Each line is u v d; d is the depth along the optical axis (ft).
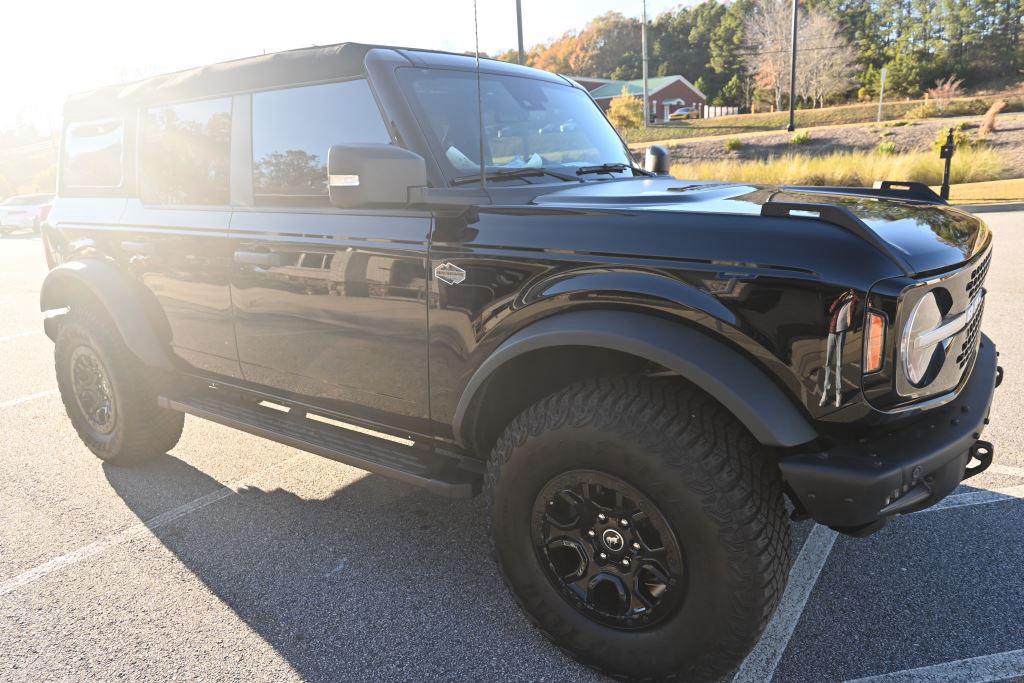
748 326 6.57
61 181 13.73
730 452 6.80
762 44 234.58
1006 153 79.82
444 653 8.34
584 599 7.80
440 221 8.30
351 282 9.04
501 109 9.93
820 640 8.29
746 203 7.80
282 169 9.94
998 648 8.05
